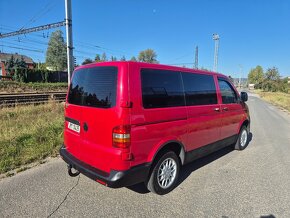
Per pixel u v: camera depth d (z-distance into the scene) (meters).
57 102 14.00
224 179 4.44
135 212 3.30
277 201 3.66
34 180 4.18
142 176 3.38
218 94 4.97
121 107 3.10
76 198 3.63
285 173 4.78
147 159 3.42
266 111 17.36
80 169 3.57
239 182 4.32
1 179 4.18
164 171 3.81
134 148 3.22
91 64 3.72
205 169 4.93
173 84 3.83
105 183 3.20
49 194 3.72
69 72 13.62
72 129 3.94
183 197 3.75
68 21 13.38
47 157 5.33
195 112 4.24
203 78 4.56
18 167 4.72
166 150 3.80
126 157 3.15
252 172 4.80
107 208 3.39
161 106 3.57
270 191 3.99
